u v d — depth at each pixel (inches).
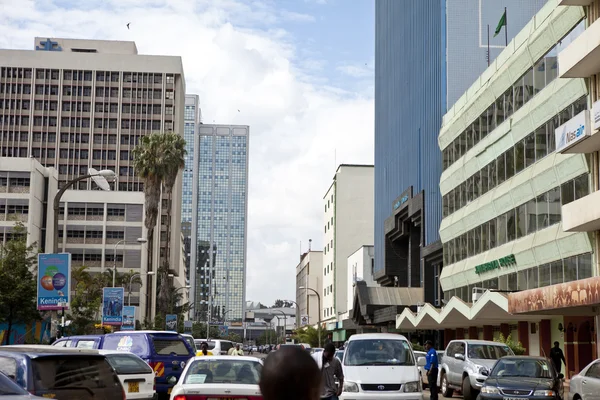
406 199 2640.3
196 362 489.7
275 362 92.9
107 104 5054.1
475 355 982.4
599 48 1112.2
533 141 1491.1
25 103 4990.2
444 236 2112.5
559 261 1359.5
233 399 453.1
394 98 2989.7
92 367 406.6
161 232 4995.1
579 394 677.3
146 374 673.0
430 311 1873.8
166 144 2568.9
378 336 731.4
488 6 2246.6
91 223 3892.7
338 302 4247.0
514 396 727.7
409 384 671.1
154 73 5103.3
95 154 5002.5
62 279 1060.5
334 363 543.5
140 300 3786.9
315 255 5615.2
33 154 4950.8
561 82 1350.9
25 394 324.8
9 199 3329.2
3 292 1609.3
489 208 1713.8
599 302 984.3
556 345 1131.3
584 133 1135.0
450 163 2096.5
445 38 2236.7
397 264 2982.3
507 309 1342.3
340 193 4328.3
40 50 5211.6
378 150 3363.7
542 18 1461.6
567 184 1330.0
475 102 1838.1
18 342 1844.2
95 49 5393.7
